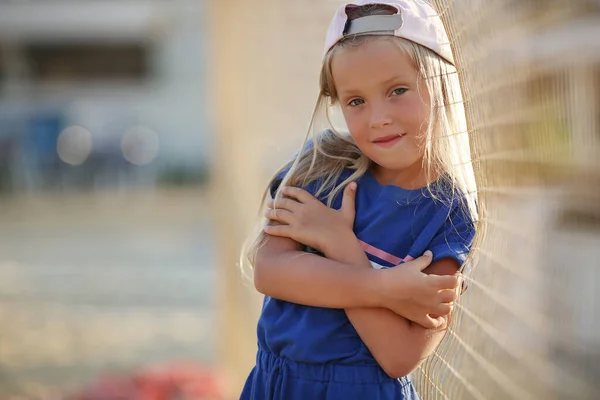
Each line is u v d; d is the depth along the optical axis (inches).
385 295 72.8
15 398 224.2
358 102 76.0
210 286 394.9
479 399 98.1
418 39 73.9
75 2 845.8
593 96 78.4
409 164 75.4
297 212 79.7
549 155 80.8
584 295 119.1
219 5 276.4
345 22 75.9
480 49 80.0
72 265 457.4
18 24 828.6
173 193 832.3
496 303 111.6
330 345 76.4
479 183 73.9
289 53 222.5
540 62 81.0
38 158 828.6
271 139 235.5
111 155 844.0
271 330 79.4
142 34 864.9
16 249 517.7
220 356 248.5
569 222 114.7
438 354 81.4
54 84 888.9
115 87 898.1
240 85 274.7
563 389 103.3
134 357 267.1
